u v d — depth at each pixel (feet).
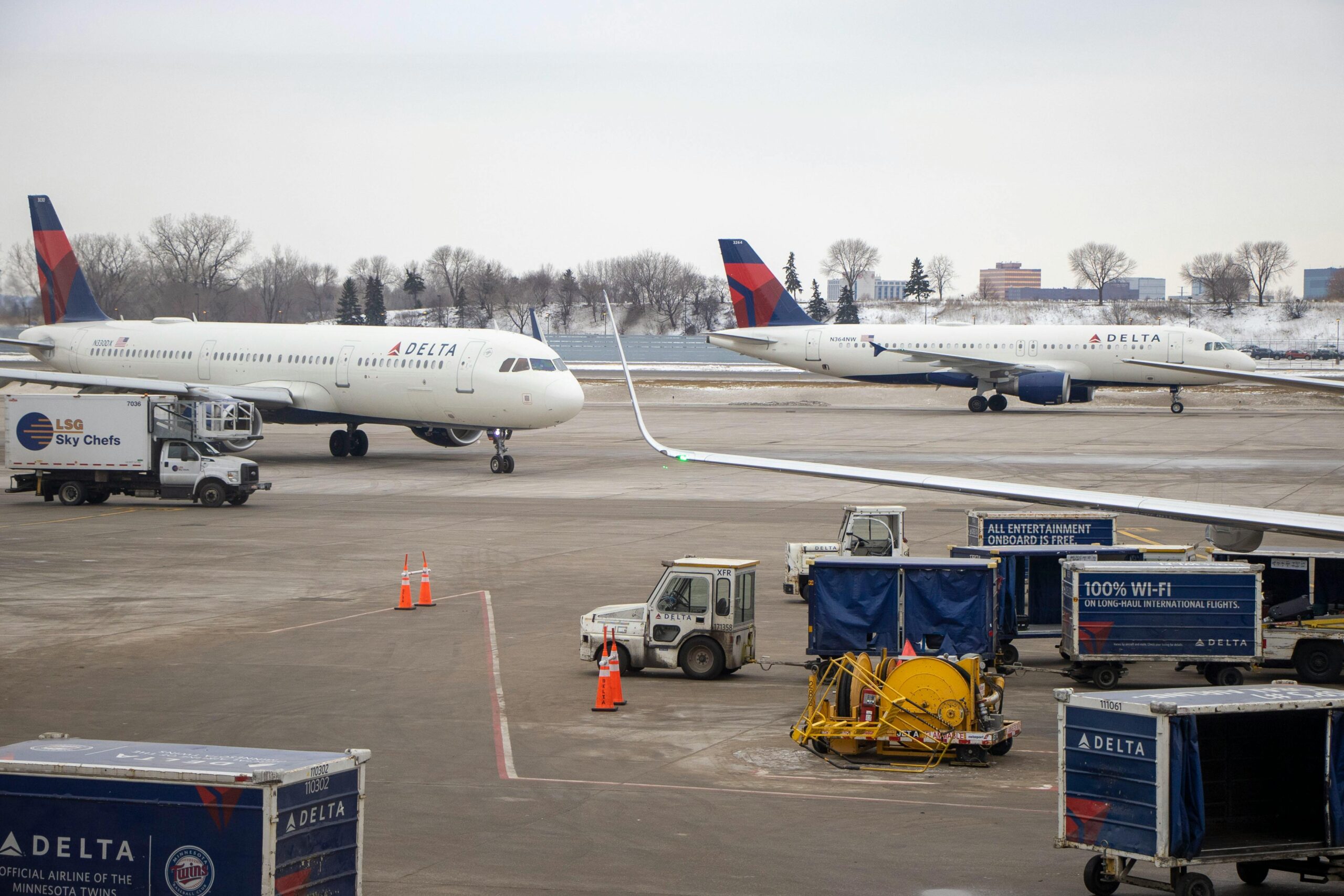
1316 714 66.39
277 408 331.77
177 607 157.79
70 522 230.48
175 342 354.13
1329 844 65.00
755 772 92.48
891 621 111.65
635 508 253.44
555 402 307.58
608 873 70.74
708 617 122.93
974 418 478.18
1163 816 62.64
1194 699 65.41
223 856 50.29
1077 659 119.14
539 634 142.92
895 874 70.79
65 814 51.88
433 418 322.34
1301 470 300.40
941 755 94.94
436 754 97.04
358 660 130.21
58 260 382.01
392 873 70.59
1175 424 442.91
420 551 200.23
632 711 110.83
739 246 540.11
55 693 116.16
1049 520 159.94
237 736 102.06
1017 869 71.82
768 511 247.70
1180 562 129.18
